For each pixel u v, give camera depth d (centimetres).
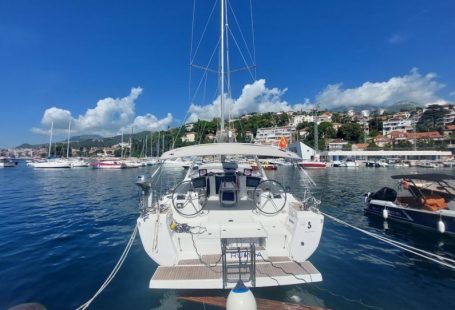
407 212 945
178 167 3994
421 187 1010
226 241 432
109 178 2958
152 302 407
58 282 491
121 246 694
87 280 497
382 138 8594
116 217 1057
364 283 490
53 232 839
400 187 1108
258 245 440
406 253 657
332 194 1627
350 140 9019
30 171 4269
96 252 649
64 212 1155
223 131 755
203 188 614
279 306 385
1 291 461
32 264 577
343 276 517
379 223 964
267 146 507
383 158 6438
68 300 430
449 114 10425
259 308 377
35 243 725
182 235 429
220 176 604
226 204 548
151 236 402
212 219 492
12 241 743
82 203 1380
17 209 1227
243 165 793
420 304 429
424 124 10519
